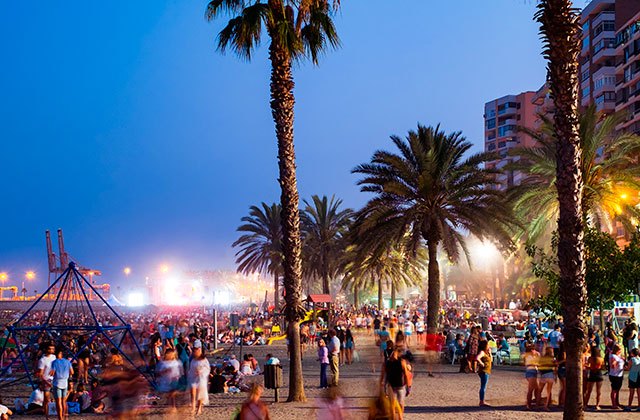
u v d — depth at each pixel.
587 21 100.81
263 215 69.12
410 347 39.03
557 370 19.11
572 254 14.16
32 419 19.00
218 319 75.25
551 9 14.52
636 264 28.16
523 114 148.50
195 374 18.75
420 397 21.45
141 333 34.97
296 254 20.77
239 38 20.91
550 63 14.61
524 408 18.97
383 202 36.44
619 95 91.88
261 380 27.16
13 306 146.00
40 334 30.39
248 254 69.38
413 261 63.31
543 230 39.38
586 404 19.16
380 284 70.12
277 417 17.50
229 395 23.38
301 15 21.50
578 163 14.37
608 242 28.23
